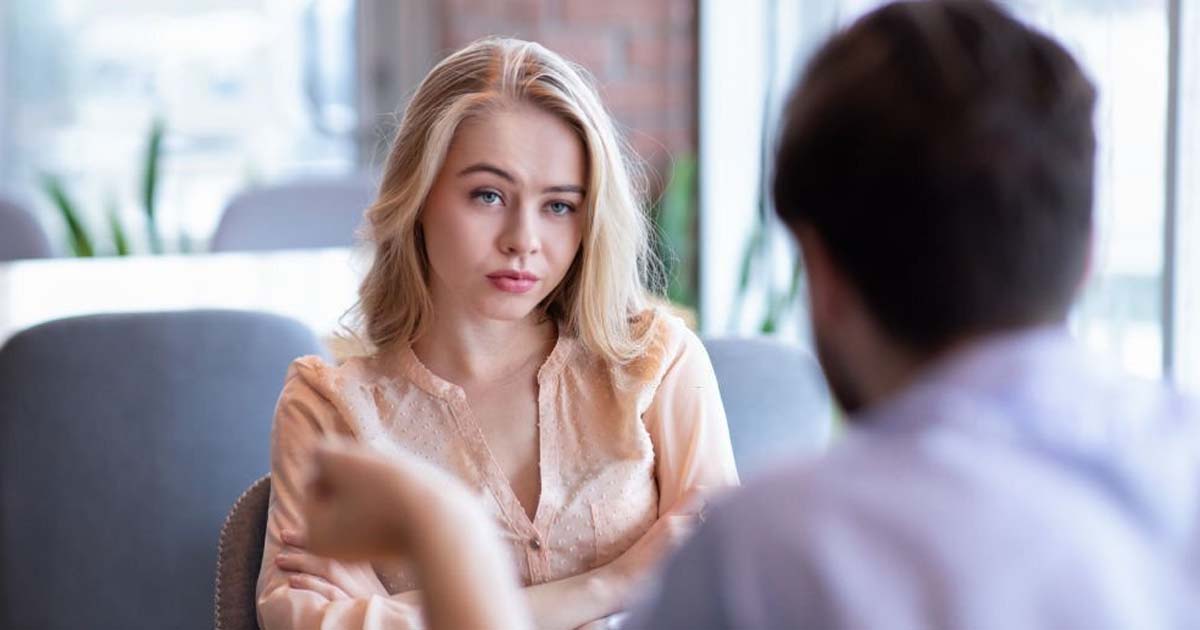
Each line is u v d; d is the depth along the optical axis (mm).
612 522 1618
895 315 756
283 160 5324
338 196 4059
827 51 786
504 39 1634
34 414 2086
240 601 1635
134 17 5199
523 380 1659
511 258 1571
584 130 1577
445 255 1594
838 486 702
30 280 3340
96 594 2115
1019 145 734
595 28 4754
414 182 1581
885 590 671
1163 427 757
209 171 5289
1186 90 2684
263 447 2186
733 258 4523
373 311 1670
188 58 5242
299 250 4020
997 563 679
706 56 4508
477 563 790
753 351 2035
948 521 687
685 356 1700
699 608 701
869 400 789
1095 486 722
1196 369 2717
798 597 673
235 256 3660
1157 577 711
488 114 1567
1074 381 750
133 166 5254
